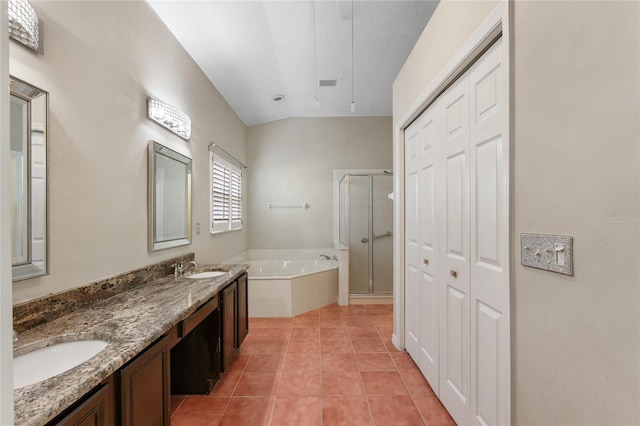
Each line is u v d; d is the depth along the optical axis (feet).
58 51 4.20
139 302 4.92
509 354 3.42
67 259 4.34
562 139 2.70
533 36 3.04
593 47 2.38
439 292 5.90
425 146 6.70
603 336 2.33
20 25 3.48
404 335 8.30
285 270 14.69
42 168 3.90
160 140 7.03
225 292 6.81
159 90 7.06
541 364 2.97
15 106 3.60
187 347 6.37
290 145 15.46
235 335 7.59
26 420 2.02
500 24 3.60
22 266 3.63
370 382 6.68
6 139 1.47
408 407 5.79
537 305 3.02
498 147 3.98
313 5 7.25
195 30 7.77
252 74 10.48
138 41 6.21
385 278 14.24
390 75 10.94
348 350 8.32
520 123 3.25
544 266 2.90
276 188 15.48
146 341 3.43
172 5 6.80
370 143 15.42
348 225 14.39
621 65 2.16
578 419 2.55
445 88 5.59
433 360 6.23
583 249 2.49
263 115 14.55
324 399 6.08
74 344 3.54
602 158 2.32
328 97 12.91
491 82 4.12
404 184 8.22
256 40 8.52
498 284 3.97
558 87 2.73
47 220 3.95
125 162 5.73
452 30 4.99
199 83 9.45
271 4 7.14
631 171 2.10
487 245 4.24
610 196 2.26
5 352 1.45
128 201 5.82
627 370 2.15
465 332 4.88
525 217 3.18
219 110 11.34
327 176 15.46
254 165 15.48
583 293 2.50
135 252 6.05
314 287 12.16
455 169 5.23
